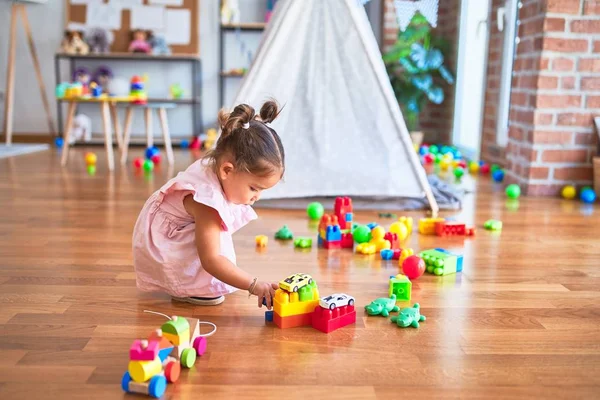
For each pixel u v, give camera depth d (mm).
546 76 3094
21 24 5301
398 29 5312
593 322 1450
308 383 1119
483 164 4105
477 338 1340
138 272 1543
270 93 2615
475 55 4766
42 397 1052
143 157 4465
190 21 5277
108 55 5020
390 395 1082
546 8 3023
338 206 2182
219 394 1073
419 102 4949
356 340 1315
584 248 2141
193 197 1387
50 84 5402
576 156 3174
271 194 2736
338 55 2584
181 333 1146
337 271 1829
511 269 1879
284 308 1360
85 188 3162
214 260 1396
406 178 2732
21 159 4227
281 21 2512
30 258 1889
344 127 2705
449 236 2307
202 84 5477
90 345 1267
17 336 1304
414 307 1479
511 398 1081
